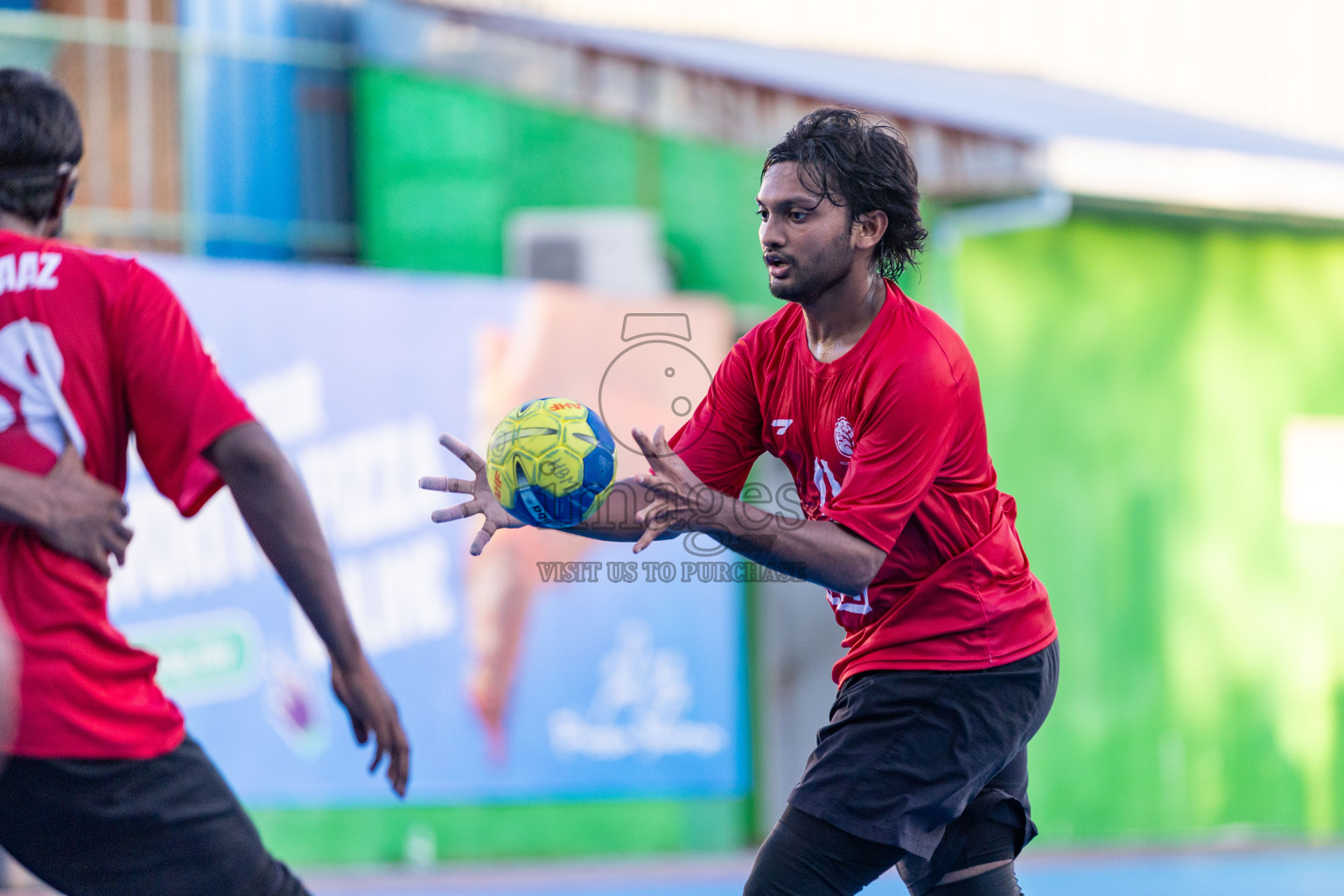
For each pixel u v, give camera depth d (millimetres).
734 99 36094
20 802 9133
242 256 38844
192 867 9430
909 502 10297
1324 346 38406
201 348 9688
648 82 37125
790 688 33531
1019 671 11148
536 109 38469
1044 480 35344
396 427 30547
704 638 32344
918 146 34219
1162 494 36438
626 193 37375
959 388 10539
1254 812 36688
